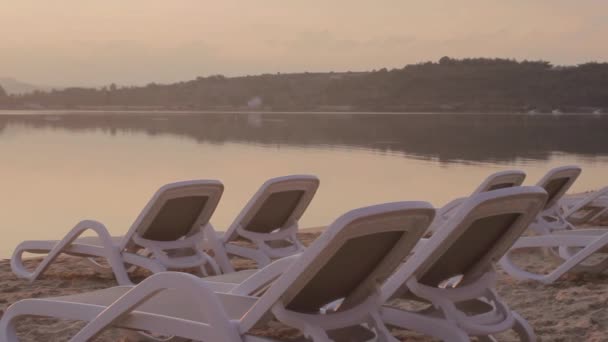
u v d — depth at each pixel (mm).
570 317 5090
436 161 23938
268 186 6375
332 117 88312
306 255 3102
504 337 4703
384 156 25891
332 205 14062
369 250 3338
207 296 3357
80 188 16688
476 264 3938
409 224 3375
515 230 3824
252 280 3900
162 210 6051
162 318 3521
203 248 7207
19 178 18469
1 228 11664
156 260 6184
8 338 4016
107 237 6395
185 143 32656
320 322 3305
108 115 93438
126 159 24156
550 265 7363
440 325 3682
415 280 3727
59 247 6652
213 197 6242
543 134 42875
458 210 3465
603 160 24266
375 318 3527
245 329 3330
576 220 10250
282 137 38375
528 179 18391
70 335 4832
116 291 4191
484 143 33469
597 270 6371
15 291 6504
